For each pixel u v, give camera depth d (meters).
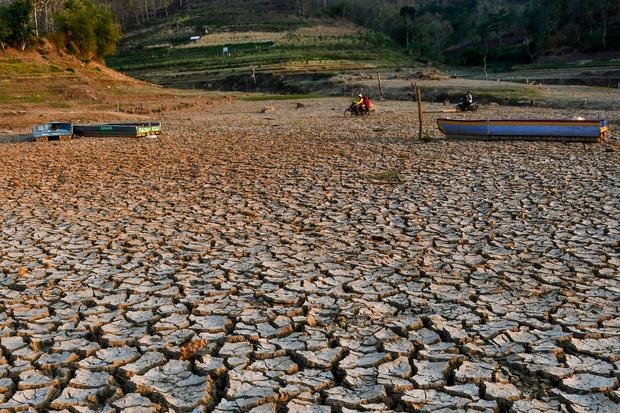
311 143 23.58
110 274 9.45
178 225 12.20
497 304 7.81
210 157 21.00
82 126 29.23
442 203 13.07
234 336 7.16
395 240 10.70
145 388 6.16
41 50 61.16
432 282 8.66
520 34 119.12
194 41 123.06
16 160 21.83
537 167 16.45
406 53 109.19
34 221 12.74
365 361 6.52
